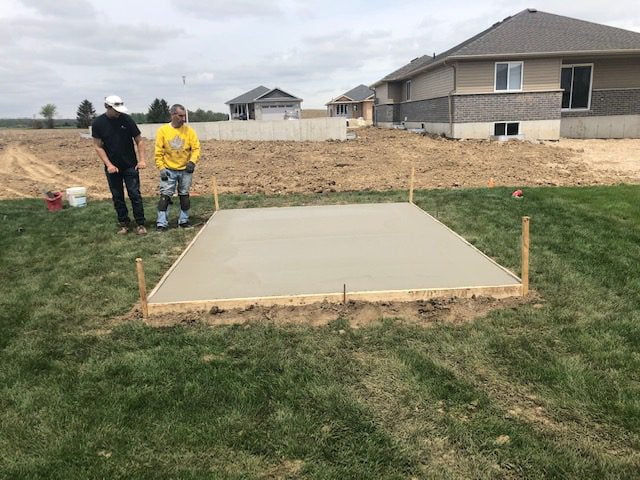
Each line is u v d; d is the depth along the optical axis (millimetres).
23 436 2869
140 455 2715
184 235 6945
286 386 3318
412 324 4164
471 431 2865
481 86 18781
